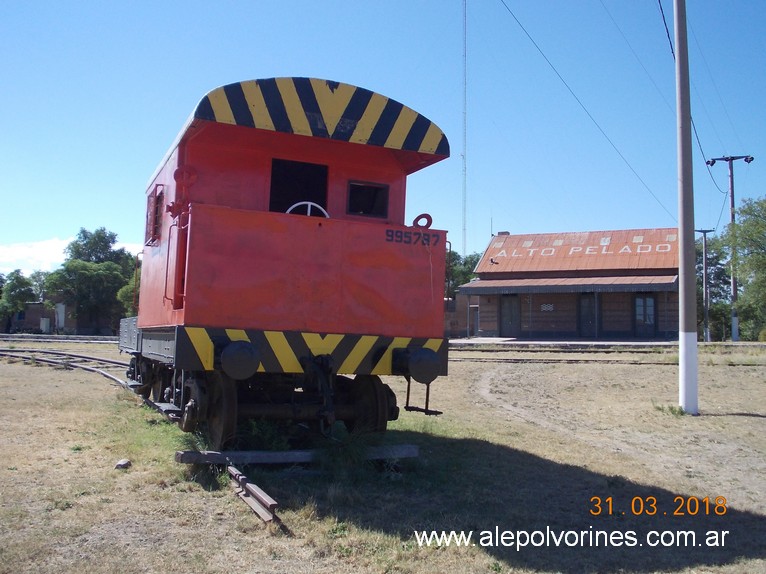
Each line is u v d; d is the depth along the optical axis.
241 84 6.33
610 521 5.62
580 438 9.33
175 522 5.02
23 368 17.62
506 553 4.74
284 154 7.32
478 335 37.50
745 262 32.91
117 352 24.44
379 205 7.79
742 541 5.24
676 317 33.25
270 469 6.45
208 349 6.14
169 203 7.54
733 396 13.80
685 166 12.14
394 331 6.85
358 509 5.50
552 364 20.31
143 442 7.64
